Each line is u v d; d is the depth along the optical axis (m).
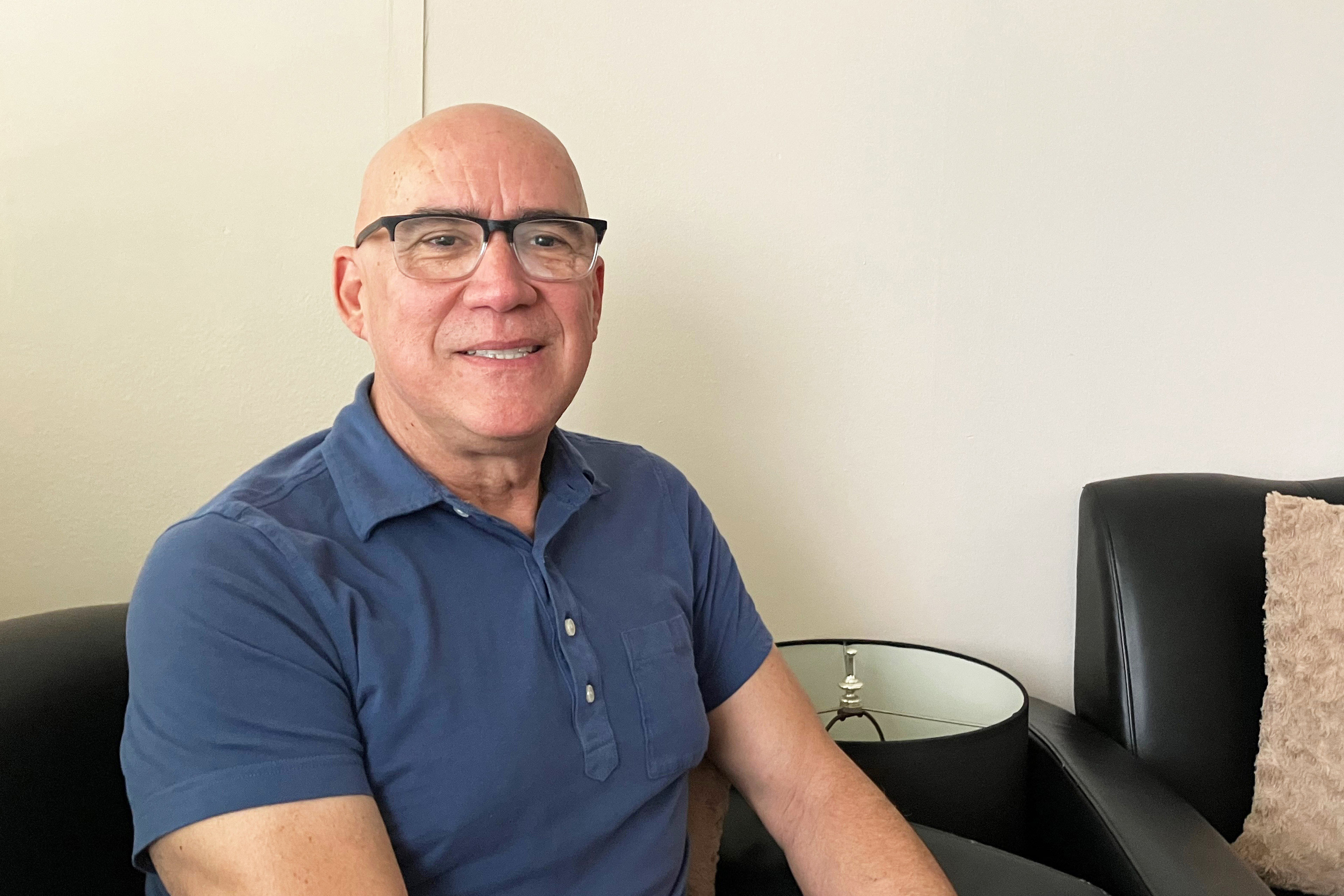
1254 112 1.50
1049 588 1.54
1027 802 1.37
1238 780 1.34
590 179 1.32
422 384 0.87
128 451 1.16
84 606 0.95
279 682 0.74
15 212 1.09
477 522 0.88
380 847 0.74
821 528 1.46
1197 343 1.52
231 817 0.69
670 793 0.97
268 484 0.87
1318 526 1.35
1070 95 1.45
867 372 1.44
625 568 1.00
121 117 1.12
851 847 0.99
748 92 1.36
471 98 1.26
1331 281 1.54
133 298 1.14
